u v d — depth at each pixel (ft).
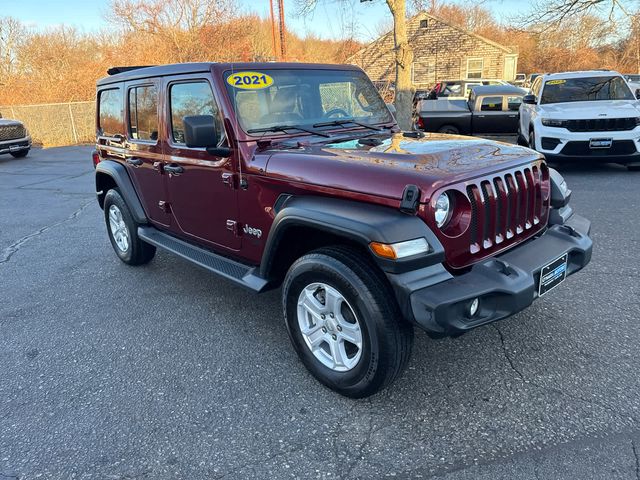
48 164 47.88
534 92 34.68
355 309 8.60
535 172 10.04
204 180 12.01
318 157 9.66
